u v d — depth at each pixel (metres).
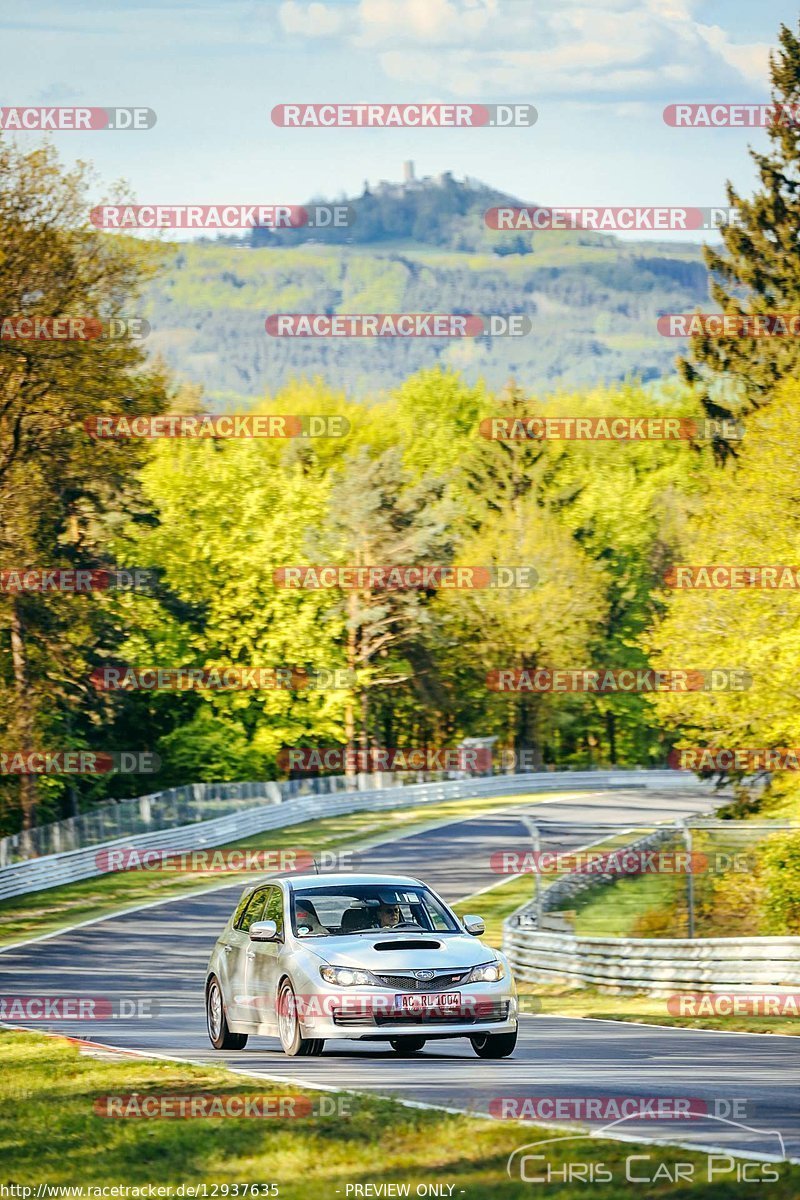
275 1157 19.38
